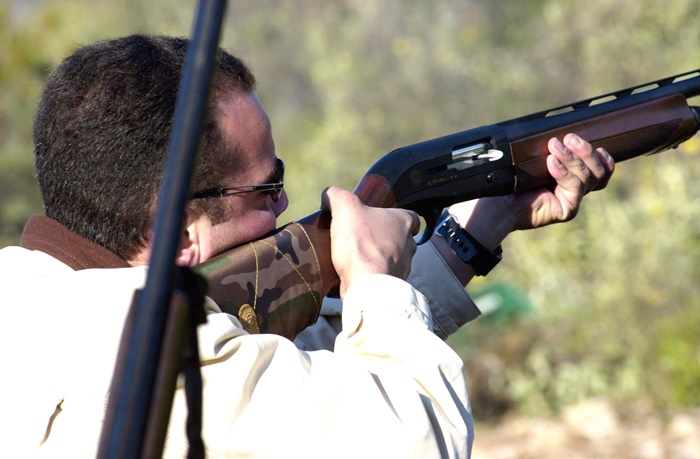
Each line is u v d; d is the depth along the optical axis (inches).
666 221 693.3
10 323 152.4
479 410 623.5
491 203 236.5
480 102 1018.7
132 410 96.0
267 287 175.0
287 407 147.4
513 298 696.4
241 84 175.9
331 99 1131.9
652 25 896.3
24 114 1331.2
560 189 234.7
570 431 565.9
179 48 168.9
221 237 175.5
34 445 144.3
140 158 162.1
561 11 957.8
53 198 166.9
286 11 1651.1
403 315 162.2
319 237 182.9
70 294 152.1
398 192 219.6
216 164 171.9
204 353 146.9
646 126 239.3
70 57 168.7
